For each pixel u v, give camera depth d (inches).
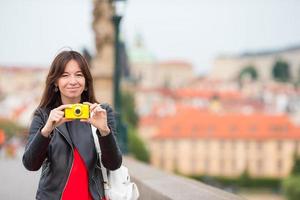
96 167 203.8
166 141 6520.7
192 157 6515.8
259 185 6427.2
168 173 441.1
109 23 1170.6
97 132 198.5
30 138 203.5
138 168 491.5
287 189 4992.6
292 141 6491.1
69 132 201.0
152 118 7426.2
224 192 316.8
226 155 6510.8
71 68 208.5
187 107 7465.6
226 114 6658.5
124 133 827.4
